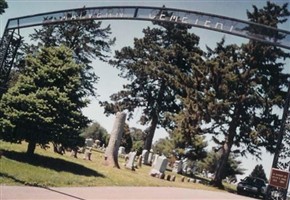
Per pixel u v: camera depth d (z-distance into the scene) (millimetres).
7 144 21406
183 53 50062
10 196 10781
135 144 52000
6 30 16312
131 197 14984
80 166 20141
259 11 39594
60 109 18297
